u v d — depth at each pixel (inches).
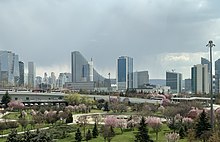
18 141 2758.4
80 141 4970.5
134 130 5816.9
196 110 6274.6
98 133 5349.4
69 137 5251.0
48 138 2834.6
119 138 5068.9
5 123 5979.3
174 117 6102.4
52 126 6294.3
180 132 4872.0
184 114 6432.1
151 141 4281.5
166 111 6766.7
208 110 6338.6
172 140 4434.1
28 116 7657.5
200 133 4065.0
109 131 4968.0
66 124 6594.5
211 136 3494.1
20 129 6067.9
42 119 6638.8
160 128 5536.4
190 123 5428.2
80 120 6289.4
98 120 6451.8
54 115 6806.1
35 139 2748.5
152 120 5344.5
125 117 7003.0
